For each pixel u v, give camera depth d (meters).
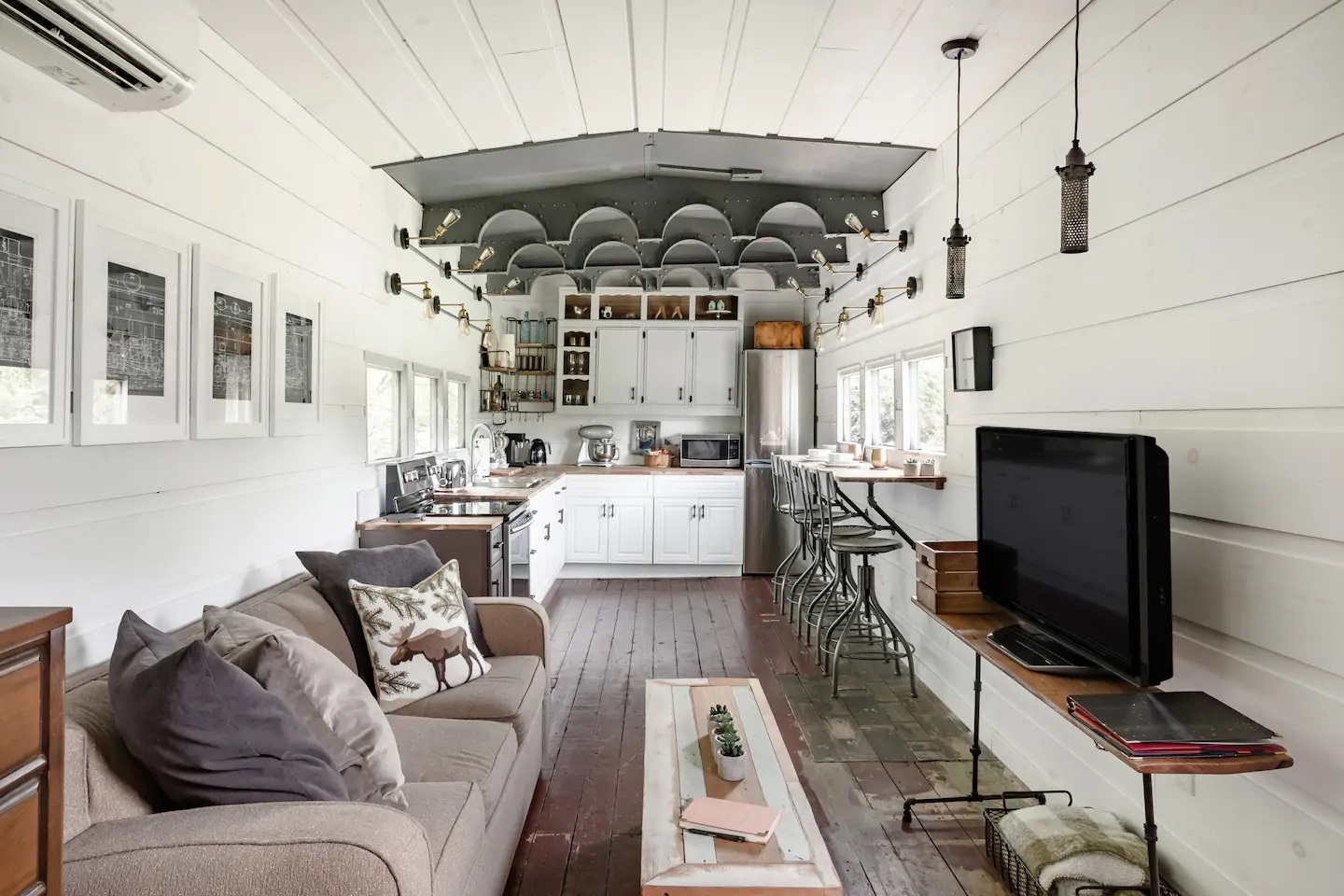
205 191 2.24
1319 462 1.48
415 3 2.21
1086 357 2.30
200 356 2.18
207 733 1.31
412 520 3.58
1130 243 2.08
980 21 2.38
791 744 3.03
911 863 2.20
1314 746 1.50
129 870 1.14
